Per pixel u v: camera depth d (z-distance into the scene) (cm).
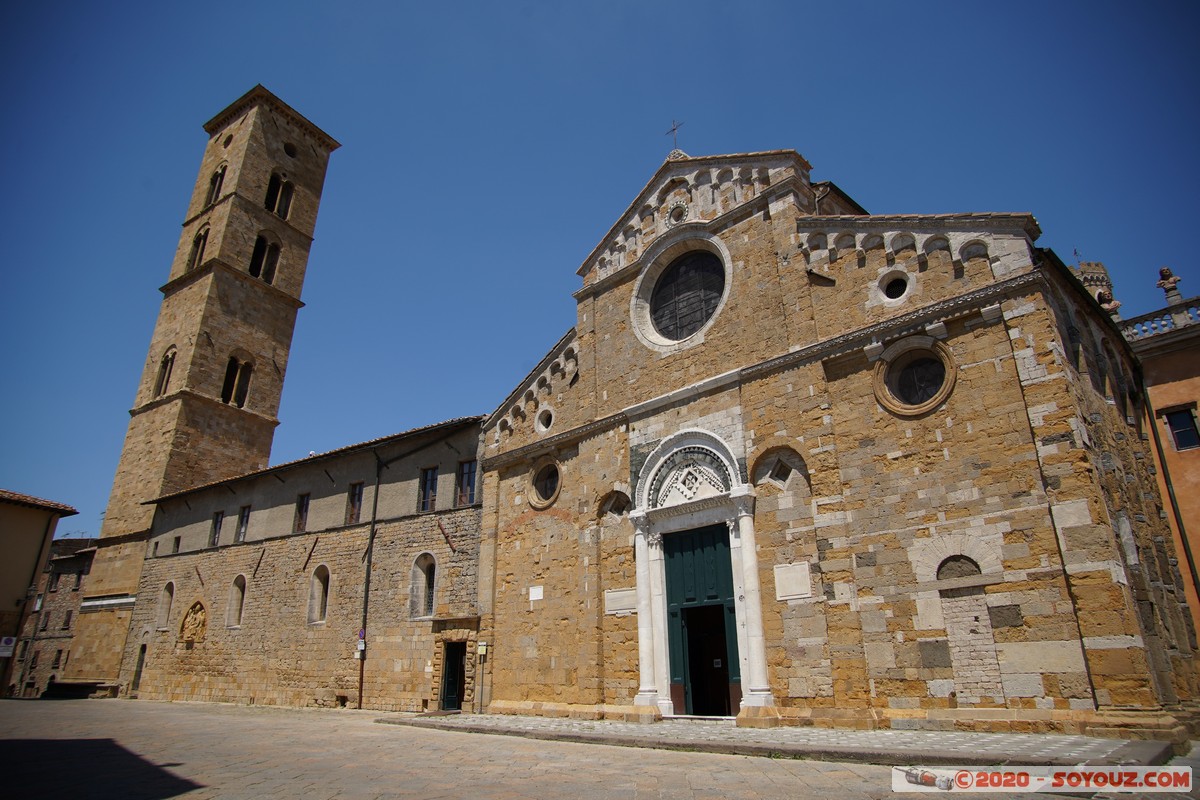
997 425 1794
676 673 2244
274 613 3941
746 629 2080
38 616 5888
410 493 3556
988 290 1877
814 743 1491
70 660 4991
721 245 2544
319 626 3691
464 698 2895
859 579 1908
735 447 2261
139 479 5144
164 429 5122
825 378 2123
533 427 3031
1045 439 1711
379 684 3309
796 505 2086
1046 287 1828
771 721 1903
